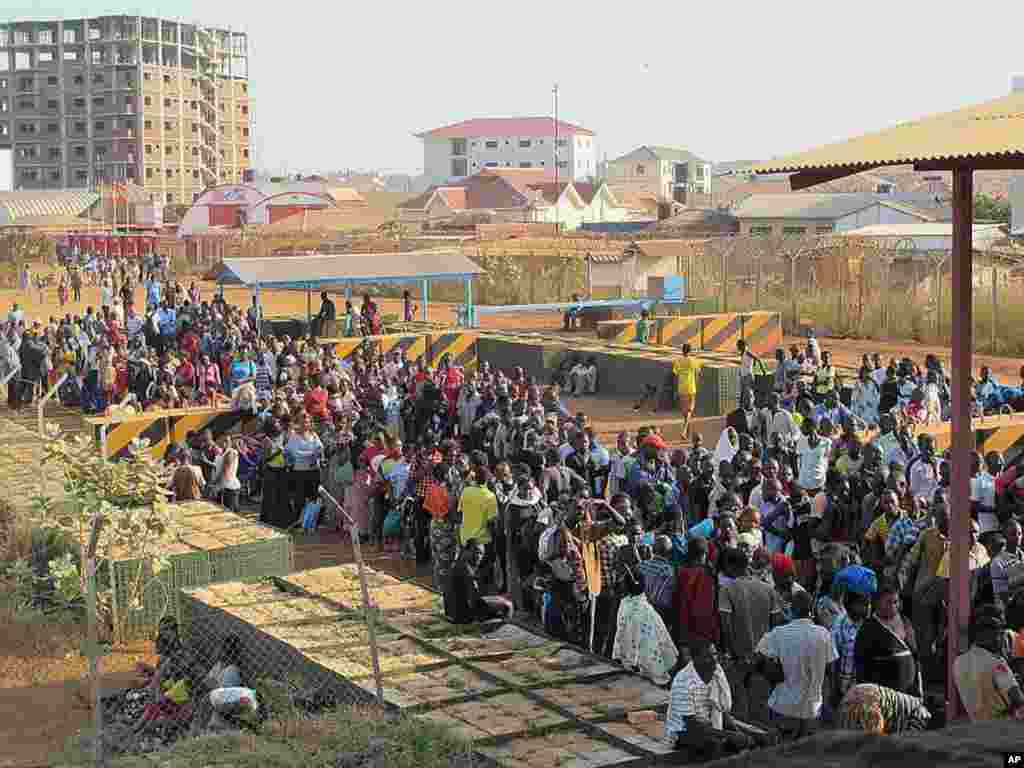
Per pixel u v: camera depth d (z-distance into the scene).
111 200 111.94
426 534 19.88
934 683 13.09
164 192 163.25
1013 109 10.07
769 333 43.47
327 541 21.47
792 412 23.67
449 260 45.84
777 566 13.12
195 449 22.48
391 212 115.88
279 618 14.22
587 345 37.72
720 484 16.47
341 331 42.88
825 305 50.69
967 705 9.22
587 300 52.66
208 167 171.62
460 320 47.25
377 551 20.77
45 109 163.25
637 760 10.52
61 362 34.03
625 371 35.34
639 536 14.32
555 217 118.81
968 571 10.28
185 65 169.62
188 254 88.12
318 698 12.40
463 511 16.91
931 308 47.25
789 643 10.91
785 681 10.96
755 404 25.14
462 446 25.94
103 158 161.38
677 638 13.23
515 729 11.08
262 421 24.88
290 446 22.08
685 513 17.09
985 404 25.88
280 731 11.02
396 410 27.08
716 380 32.38
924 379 25.36
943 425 22.30
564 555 14.61
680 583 12.98
